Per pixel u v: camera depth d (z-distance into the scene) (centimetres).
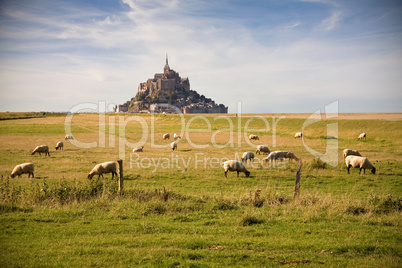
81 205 1318
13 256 816
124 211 1244
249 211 1198
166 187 1967
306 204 1373
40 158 3322
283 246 883
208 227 1072
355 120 6431
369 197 1489
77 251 845
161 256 806
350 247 873
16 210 1265
